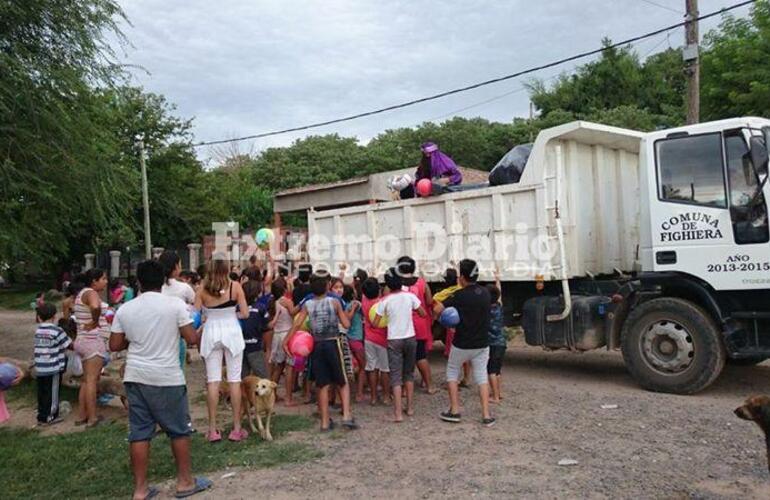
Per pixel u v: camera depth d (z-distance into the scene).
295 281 8.91
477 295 6.61
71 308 8.99
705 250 7.35
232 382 6.35
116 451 6.16
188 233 31.75
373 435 6.36
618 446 5.61
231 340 6.34
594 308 8.27
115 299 12.84
